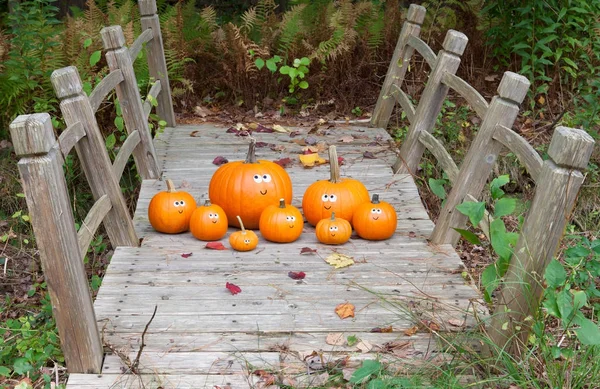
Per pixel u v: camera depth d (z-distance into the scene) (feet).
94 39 11.46
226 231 7.90
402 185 9.30
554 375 5.45
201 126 11.71
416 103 12.25
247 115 12.37
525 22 11.17
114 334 5.98
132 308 6.34
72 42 11.42
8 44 11.21
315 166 9.92
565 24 11.23
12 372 6.89
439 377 5.46
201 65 12.78
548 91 12.08
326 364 5.61
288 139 11.00
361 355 5.72
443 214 7.60
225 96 12.83
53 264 5.20
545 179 5.21
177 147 10.61
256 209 7.91
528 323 5.46
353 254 7.41
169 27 12.42
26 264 9.98
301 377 5.49
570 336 6.57
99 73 11.07
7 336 7.67
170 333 6.00
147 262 7.19
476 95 7.71
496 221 5.59
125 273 6.95
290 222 7.62
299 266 7.12
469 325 6.11
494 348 5.60
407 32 10.97
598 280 8.57
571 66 11.93
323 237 7.59
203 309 6.32
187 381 5.45
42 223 5.09
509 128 6.73
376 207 7.73
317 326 6.10
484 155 7.17
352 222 7.95
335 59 12.47
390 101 11.42
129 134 9.01
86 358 5.51
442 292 6.64
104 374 5.55
